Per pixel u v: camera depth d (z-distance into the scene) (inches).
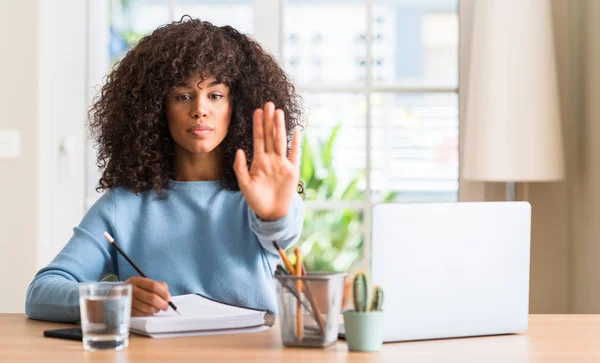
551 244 133.2
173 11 149.6
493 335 59.9
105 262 70.7
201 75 69.4
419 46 259.9
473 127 122.4
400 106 159.2
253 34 139.4
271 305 69.2
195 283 69.1
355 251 205.8
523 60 120.6
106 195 72.4
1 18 134.0
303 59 178.9
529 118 120.1
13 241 133.9
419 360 50.6
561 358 51.9
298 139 60.6
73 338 56.6
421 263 56.6
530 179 119.6
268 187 59.9
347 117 144.3
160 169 71.9
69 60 137.4
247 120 73.8
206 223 70.1
